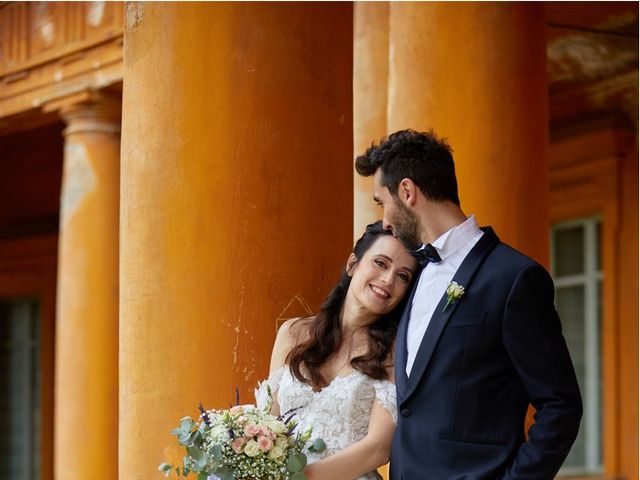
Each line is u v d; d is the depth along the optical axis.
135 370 6.30
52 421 18.72
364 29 9.35
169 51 6.34
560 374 4.39
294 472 4.72
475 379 4.51
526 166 7.45
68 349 11.57
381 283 5.02
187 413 6.16
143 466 6.22
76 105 11.45
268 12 6.42
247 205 6.28
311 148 6.50
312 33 6.57
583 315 12.96
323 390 5.13
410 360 4.74
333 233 6.55
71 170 11.55
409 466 4.58
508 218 7.37
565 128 12.67
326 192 6.55
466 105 7.36
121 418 6.41
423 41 7.44
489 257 4.63
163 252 6.27
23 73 12.01
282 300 6.29
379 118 9.23
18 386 19.55
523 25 7.52
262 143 6.34
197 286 6.21
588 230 12.85
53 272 18.45
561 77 11.92
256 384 6.20
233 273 6.23
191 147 6.29
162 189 6.29
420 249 4.74
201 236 6.24
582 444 12.91
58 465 11.69
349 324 5.20
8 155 17.41
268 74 6.39
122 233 6.47
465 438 4.49
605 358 12.34
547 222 7.64
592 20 10.72
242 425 4.76
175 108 6.31
